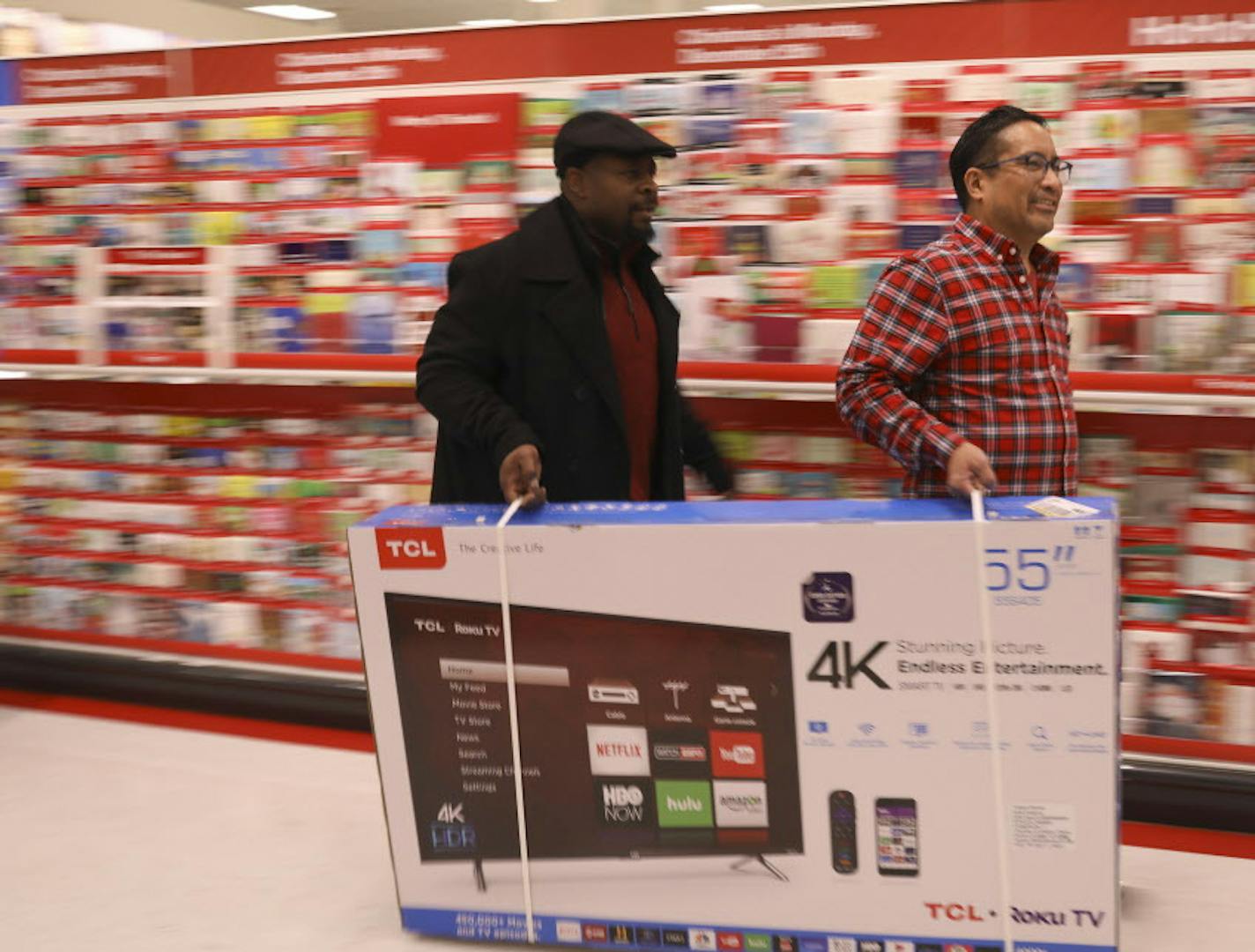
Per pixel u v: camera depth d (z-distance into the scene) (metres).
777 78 2.72
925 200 2.67
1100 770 1.95
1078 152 2.57
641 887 2.20
